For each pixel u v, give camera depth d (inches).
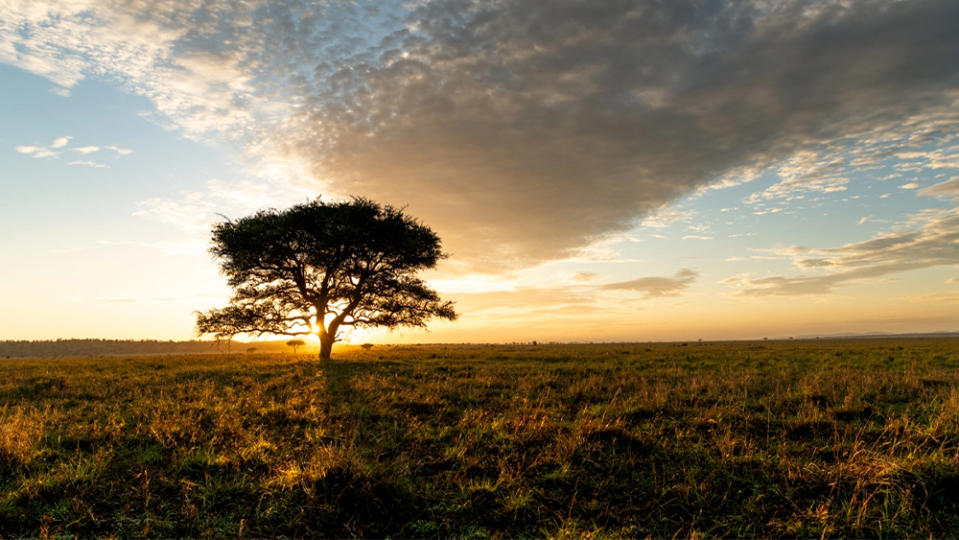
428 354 1336.1
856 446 275.0
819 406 396.5
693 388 475.2
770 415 355.6
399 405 426.3
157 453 283.6
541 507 225.0
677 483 246.7
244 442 305.1
